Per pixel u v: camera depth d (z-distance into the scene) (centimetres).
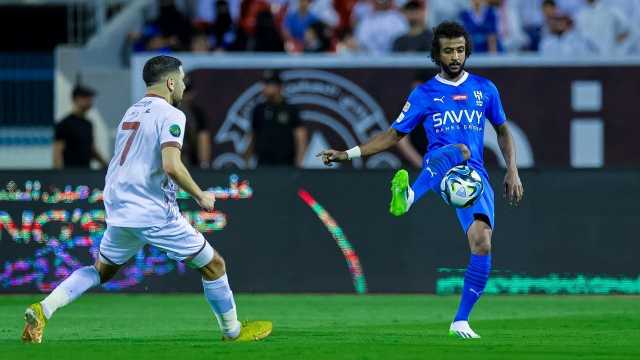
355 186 5016
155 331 3700
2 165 7294
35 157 7288
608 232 4988
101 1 8288
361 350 2881
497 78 6178
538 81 6166
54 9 8812
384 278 5009
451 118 3259
